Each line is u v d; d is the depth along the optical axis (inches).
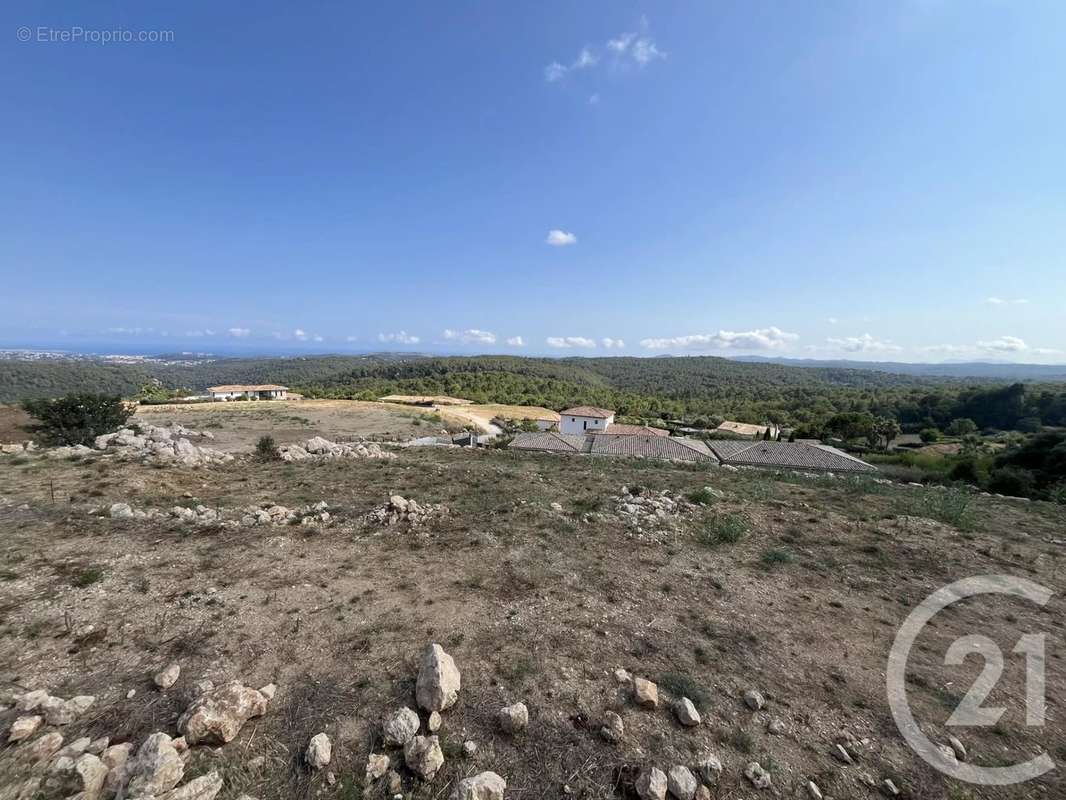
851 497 462.9
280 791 108.7
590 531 301.3
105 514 287.7
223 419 1642.5
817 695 146.6
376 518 304.2
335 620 177.2
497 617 184.2
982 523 375.2
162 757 106.5
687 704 133.6
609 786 112.4
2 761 109.3
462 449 904.9
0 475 373.7
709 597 213.3
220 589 198.2
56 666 144.3
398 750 119.6
